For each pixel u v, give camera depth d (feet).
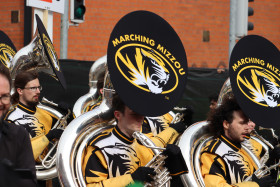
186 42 54.19
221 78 31.32
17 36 50.14
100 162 13.25
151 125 21.95
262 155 19.26
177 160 13.11
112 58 12.35
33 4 25.96
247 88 15.52
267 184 14.94
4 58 25.67
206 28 55.21
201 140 15.97
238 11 36.29
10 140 10.74
